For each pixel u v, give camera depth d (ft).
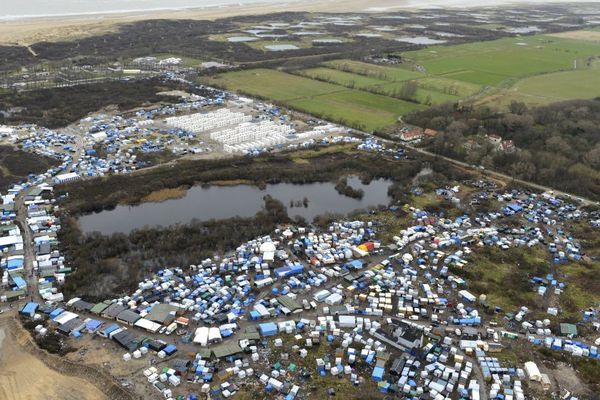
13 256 492.13
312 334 407.85
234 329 412.77
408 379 368.48
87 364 369.91
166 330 406.82
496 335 415.23
